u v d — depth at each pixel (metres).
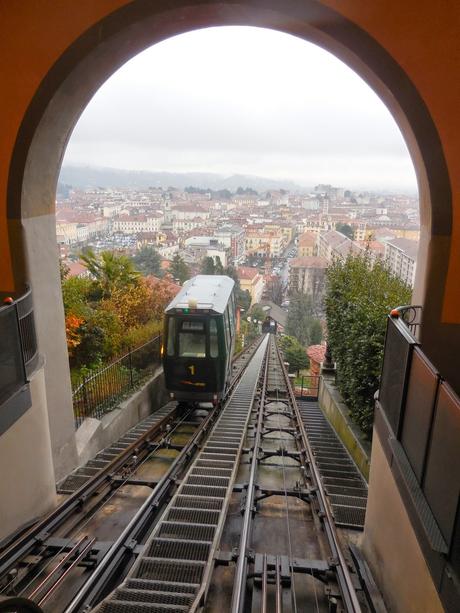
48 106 4.87
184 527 4.62
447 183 4.27
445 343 4.50
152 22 4.65
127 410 9.70
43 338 5.68
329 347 14.03
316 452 9.01
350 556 4.54
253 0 4.36
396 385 3.72
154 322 14.52
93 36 4.65
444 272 4.38
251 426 9.38
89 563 4.12
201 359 10.11
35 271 5.45
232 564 4.16
